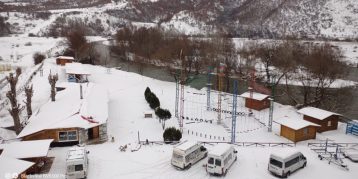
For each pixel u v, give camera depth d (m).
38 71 78.19
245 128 48.09
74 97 48.44
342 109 63.31
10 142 35.78
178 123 48.62
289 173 32.00
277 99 69.25
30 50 127.75
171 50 88.56
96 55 113.94
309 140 43.19
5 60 109.94
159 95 64.62
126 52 116.44
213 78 81.81
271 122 47.22
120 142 39.62
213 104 59.97
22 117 47.22
